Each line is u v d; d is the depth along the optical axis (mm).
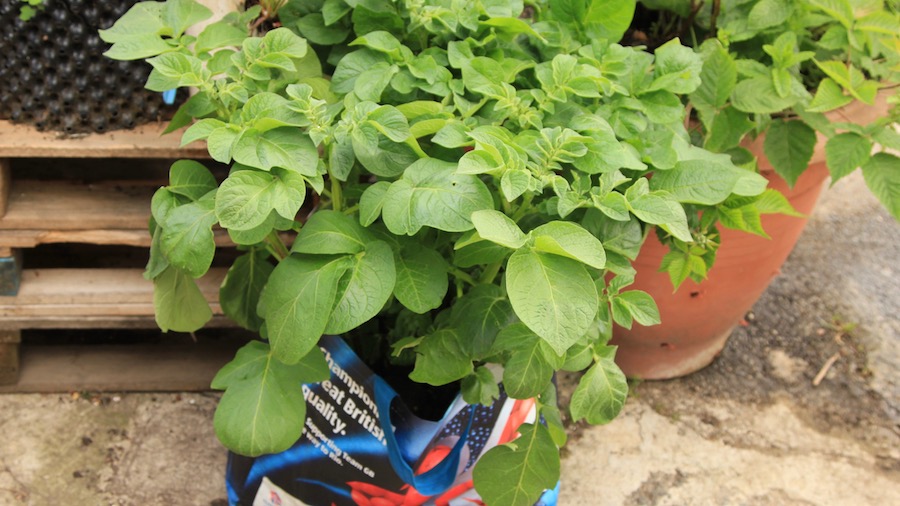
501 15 1543
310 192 1871
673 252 1604
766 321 2436
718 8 1878
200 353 2107
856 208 2879
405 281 1323
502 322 1390
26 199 1816
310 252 1278
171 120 1678
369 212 1290
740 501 1957
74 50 1649
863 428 2158
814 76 1932
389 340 1692
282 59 1379
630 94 1544
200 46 1471
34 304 1875
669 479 1994
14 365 1988
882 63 1856
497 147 1243
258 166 1225
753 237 1894
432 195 1215
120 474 1896
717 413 2170
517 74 1565
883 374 2299
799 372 2295
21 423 1976
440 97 1541
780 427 2146
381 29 1583
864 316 2465
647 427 2117
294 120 1306
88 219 1795
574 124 1357
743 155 1715
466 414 1519
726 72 1683
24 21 1621
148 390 2066
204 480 1903
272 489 1625
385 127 1291
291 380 1450
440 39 1584
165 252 1301
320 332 1227
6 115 1732
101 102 1700
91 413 2014
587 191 1282
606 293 1428
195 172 1452
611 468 2010
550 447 1471
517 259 1178
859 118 1799
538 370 1327
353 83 1488
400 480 1548
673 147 1483
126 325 1933
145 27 1446
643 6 2131
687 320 2064
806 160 1727
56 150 1685
